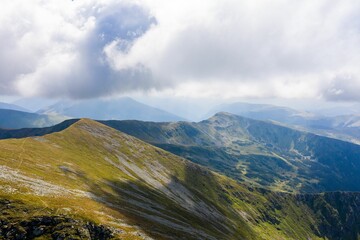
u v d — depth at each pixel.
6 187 87.44
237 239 192.50
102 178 161.88
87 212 88.31
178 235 110.81
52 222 77.12
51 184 108.44
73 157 181.12
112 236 79.94
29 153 144.62
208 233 148.25
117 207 115.38
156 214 135.12
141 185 192.25
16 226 73.31
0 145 142.75
